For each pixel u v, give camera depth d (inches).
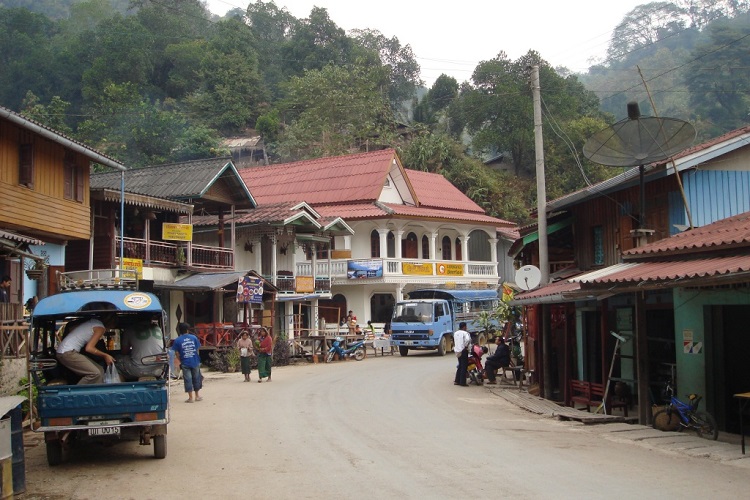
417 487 342.3
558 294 632.4
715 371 526.6
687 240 566.9
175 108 2635.3
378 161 1830.7
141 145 2161.7
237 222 1331.2
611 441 481.7
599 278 533.6
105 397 406.9
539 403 703.7
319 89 2706.7
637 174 695.1
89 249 978.7
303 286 1425.9
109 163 887.1
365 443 469.1
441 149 2324.1
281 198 1861.5
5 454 310.7
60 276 509.0
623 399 613.0
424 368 1112.8
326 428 533.6
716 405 524.7
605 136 654.5
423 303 1389.0
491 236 1987.0
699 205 685.9
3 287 684.7
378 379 932.0
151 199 1043.9
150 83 2802.7
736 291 504.1
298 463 406.9
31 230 820.6
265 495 332.8
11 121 719.1
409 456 422.6
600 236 848.9
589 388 644.7
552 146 2300.7
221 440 488.7
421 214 1731.1
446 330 1408.7
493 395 790.5
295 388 824.3
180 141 2207.2
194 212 1321.4
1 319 602.9
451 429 533.0
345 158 1910.7
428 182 2028.8
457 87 3006.9
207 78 2869.1
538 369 799.7
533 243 998.4
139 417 411.8
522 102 2321.6
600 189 753.0
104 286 471.5
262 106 2866.6
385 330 1654.8
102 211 1004.6
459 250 1932.8
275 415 605.9
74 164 892.6
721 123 2549.2
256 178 2005.4
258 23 3732.8
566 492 328.2
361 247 1720.0
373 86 2832.2
